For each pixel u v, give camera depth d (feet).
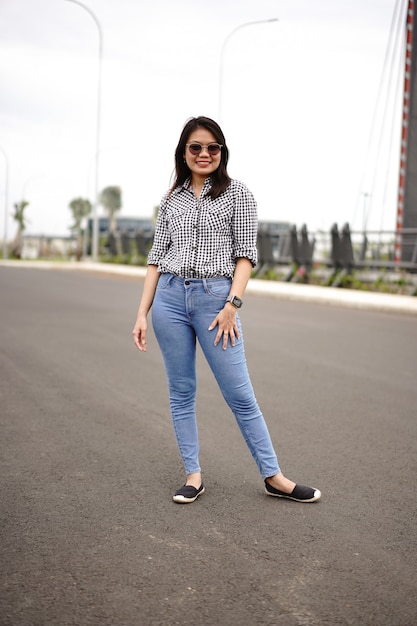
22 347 30.63
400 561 10.77
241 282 12.73
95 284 70.33
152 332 36.45
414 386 23.95
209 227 12.69
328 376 25.46
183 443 13.58
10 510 12.73
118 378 24.63
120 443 17.04
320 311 48.11
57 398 21.57
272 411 20.33
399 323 41.83
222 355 12.90
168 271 13.01
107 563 10.62
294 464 15.57
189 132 12.71
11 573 10.27
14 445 16.76
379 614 9.19
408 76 61.87
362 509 12.95
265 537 11.64
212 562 10.68
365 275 64.75
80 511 12.73
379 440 17.54
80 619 9.03
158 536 11.65
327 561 10.74
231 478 14.60
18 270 100.94
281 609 9.30
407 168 62.59
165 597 9.60
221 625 8.91
